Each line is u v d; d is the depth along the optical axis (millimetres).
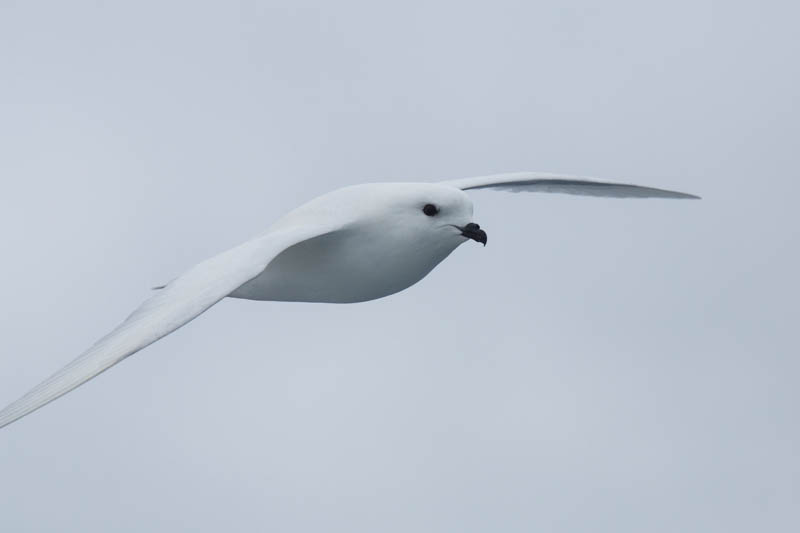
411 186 13102
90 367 10062
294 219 13008
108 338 10477
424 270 13414
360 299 13570
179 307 10656
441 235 13078
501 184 15859
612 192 16672
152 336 10336
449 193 13016
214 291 10883
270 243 11797
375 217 12852
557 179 16016
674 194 16672
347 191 13188
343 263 13055
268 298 13664
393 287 13438
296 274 13258
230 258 11484
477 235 13031
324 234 12680
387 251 12984
